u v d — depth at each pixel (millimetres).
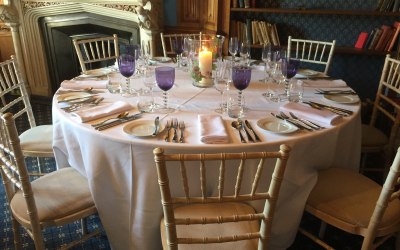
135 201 1403
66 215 1419
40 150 1916
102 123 1430
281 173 996
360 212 1407
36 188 1509
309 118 1519
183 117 1513
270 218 1085
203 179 997
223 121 1462
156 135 1320
